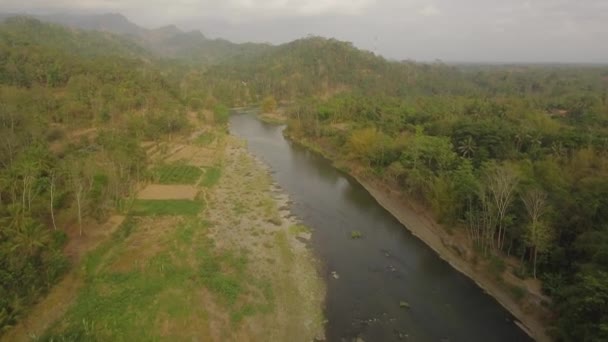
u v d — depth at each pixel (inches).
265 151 4217.5
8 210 1638.8
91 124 3809.1
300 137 4763.8
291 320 1449.3
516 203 1859.0
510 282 1649.9
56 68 4655.5
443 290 1705.2
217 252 1889.8
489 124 3213.6
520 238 1710.1
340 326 1446.9
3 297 1250.0
